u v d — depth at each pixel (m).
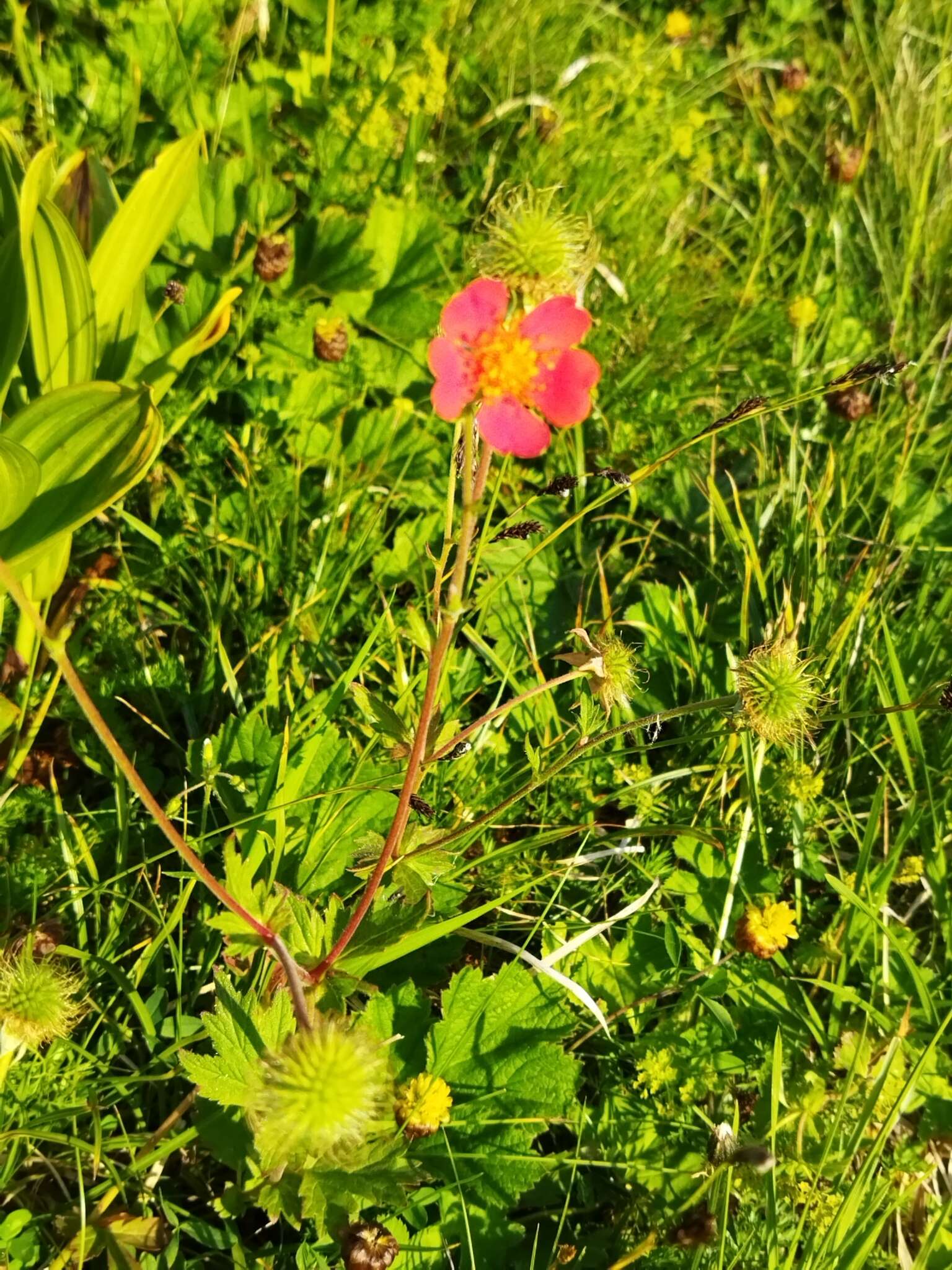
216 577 0.34
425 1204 0.25
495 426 0.18
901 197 0.53
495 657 0.33
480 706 0.34
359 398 0.38
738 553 0.37
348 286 0.39
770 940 0.28
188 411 0.34
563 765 0.24
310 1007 0.23
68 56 0.41
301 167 0.43
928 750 0.34
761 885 0.31
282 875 0.28
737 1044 0.28
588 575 0.38
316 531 0.35
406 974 0.28
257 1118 0.21
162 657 0.32
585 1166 0.27
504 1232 0.25
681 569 0.39
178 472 0.35
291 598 0.33
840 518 0.37
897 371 0.22
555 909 0.30
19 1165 0.24
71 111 0.41
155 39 0.42
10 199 0.29
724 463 0.42
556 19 0.56
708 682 0.35
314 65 0.44
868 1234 0.24
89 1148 0.23
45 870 0.27
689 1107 0.27
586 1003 0.26
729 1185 0.24
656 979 0.29
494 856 0.27
